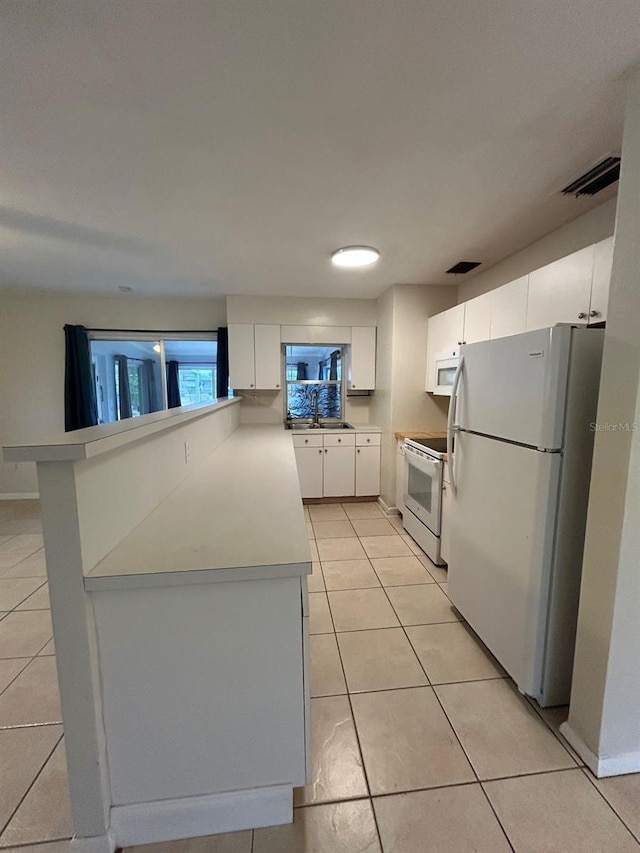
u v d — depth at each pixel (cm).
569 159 159
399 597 239
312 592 245
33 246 259
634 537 120
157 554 109
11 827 115
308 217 213
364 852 109
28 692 166
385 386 396
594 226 204
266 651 108
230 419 351
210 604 104
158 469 155
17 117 131
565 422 143
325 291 391
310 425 454
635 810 119
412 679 173
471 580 197
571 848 110
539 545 149
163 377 449
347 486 422
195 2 90
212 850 110
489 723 151
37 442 91
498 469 173
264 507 150
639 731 131
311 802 122
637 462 117
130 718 106
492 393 177
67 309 423
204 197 191
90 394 424
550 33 99
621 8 92
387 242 251
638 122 111
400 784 128
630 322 114
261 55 105
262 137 143
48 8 91
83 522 96
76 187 181
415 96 122
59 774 131
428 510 290
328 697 163
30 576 266
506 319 237
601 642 128
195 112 129
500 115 132
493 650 179
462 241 249
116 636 102
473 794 125
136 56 105
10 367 421
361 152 153
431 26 97
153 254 276
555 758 136
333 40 101
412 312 365
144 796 110
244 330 411
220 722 110
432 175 171
